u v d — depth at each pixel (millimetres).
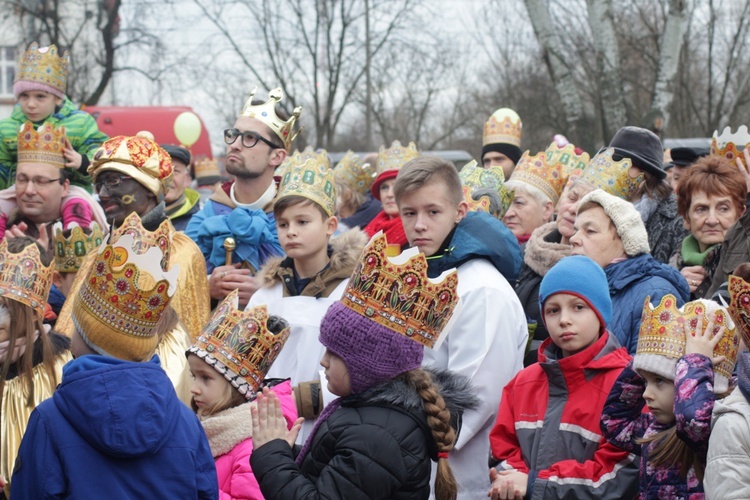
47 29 20703
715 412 3021
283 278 4410
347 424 3193
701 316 3385
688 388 3193
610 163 4977
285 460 3213
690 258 4715
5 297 3768
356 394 3283
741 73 24703
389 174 6324
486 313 3994
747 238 4258
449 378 3496
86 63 21391
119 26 22328
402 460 3131
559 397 3691
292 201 4344
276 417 3305
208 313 4613
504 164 7312
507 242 4180
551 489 3500
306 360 4207
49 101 6312
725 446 2945
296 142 24672
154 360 3182
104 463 2830
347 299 3309
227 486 3451
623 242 4250
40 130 5664
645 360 3414
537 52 23797
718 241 4578
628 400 3539
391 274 3271
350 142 29281
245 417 3520
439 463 3365
